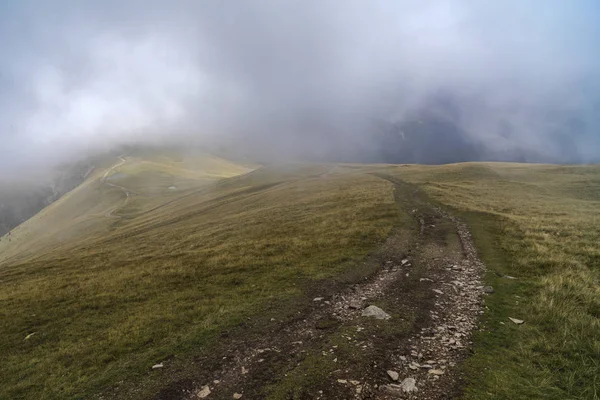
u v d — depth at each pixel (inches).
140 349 513.0
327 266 834.8
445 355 402.6
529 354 386.6
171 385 406.0
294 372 397.4
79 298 820.0
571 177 2709.2
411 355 408.8
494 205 1545.3
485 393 328.5
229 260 978.7
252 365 426.3
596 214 1270.9
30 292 962.7
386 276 737.6
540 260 722.8
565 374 346.0
